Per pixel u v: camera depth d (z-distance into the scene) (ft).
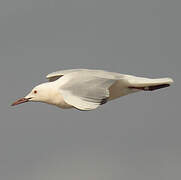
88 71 59.21
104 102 54.80
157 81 61.05
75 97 54.08
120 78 59.11
